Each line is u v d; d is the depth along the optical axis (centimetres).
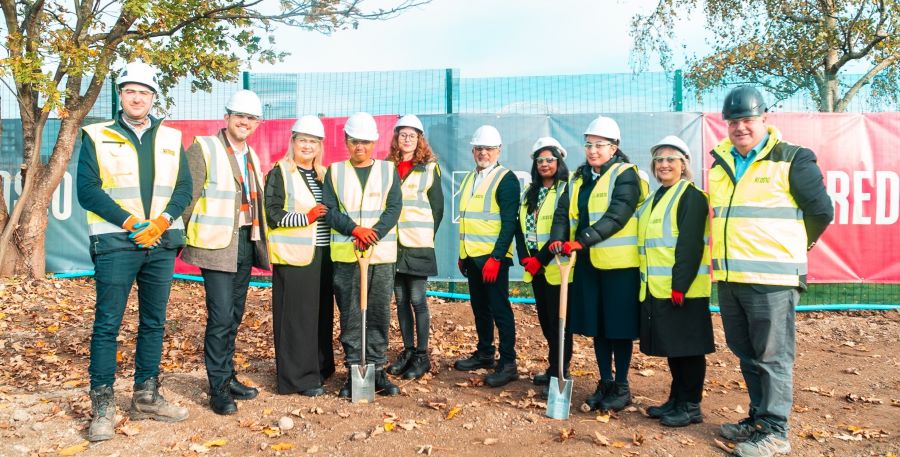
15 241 825
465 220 536
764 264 360
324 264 488
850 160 768
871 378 535
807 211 360
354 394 450
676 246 394
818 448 378
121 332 639
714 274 384
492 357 552
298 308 462
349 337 463
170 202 385
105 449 362
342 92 827
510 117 788
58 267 887
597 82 784
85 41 786
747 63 1309
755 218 364
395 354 589
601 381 450
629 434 398
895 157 768
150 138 389
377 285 464
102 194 367
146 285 394
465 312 748
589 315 439
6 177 891
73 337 619
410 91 811
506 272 520
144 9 716
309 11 827
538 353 612
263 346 613
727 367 568
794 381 527
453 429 404
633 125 777
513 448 374
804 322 741
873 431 405
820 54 1252
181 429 394
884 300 816
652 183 774
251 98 434
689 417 412
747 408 451
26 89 817
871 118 770
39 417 407
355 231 438
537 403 453
